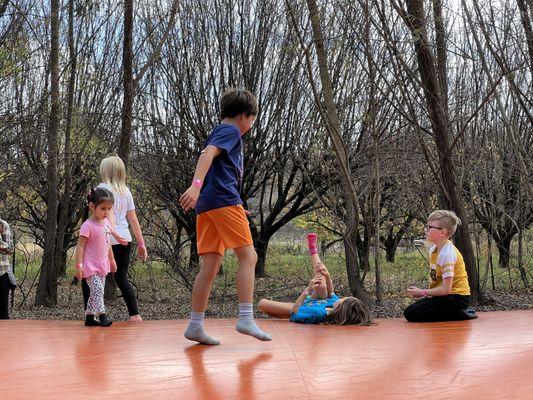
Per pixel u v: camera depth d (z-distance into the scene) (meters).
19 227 13.41
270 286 12.83
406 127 11.39
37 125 10.98
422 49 8.46
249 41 13.41
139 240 6.10
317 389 2.79
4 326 5.33
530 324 5.06
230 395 2.69
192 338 3.94
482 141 11.67
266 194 16.31
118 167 5.99
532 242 13.92
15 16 10.39
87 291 5.41
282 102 13.62
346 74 12.08
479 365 3.25
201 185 3.61
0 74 10.47
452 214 6.17
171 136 13.39
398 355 3.57
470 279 9.16
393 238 17.23
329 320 5.61
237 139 3.81
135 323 5.69
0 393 2.74
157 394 2.71
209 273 3.87
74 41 11.42
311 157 13.03
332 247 16.67
